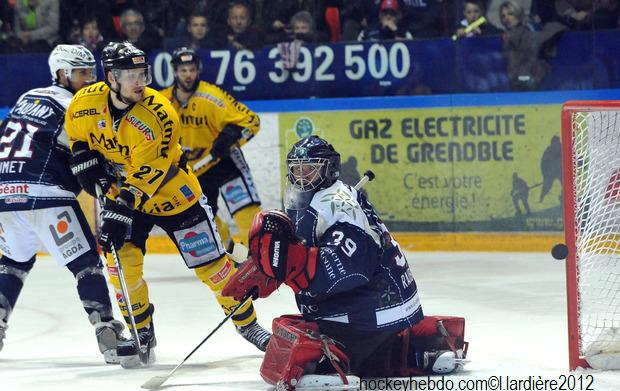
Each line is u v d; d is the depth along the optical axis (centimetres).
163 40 2580
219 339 1497
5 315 1391
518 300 1742
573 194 1172
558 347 1354
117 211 1249
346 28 2494
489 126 2373
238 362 1321
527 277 1986
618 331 1215
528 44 2400
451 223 2400
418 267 2153
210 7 2536
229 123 1911
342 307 1101
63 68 1367
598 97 2384
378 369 1153
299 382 1073
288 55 2516
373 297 1101
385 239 1121
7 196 1351
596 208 1334
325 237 1082
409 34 2466
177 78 1914
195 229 1330
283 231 1060
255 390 1139
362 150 2444
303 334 1073
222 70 2553
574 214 1173
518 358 1284
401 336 1156
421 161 2412
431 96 2400
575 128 1213
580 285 1205
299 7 2498
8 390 1180
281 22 2514
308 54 2508
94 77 1395
